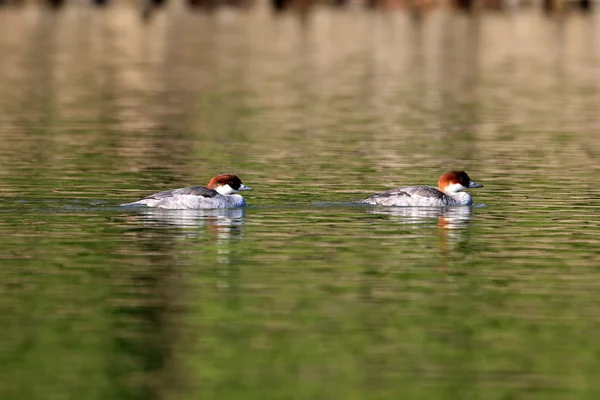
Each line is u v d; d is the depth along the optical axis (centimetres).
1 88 5416
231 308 1809
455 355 1602
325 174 3169
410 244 2273
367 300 1864
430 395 1452
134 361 1570
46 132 4034
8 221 2456
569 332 1702
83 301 1845
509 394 1458
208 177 3105
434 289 1936
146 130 4119
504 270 2067
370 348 1625
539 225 2477
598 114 4619
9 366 1552
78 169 3216
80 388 1474
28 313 1781
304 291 1914
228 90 5441
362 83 5753
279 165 3328
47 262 2095
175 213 2562
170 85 5631
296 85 5659
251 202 2717
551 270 2070
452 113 4644
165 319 1755
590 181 3069
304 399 1439
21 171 3153
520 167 3319
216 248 2217
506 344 1645
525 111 4719
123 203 2678
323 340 1659
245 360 1576
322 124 4300
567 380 1507
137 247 2220
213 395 1452
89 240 2277
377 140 3881
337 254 2177
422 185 2983
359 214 2580
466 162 3416
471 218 2550
